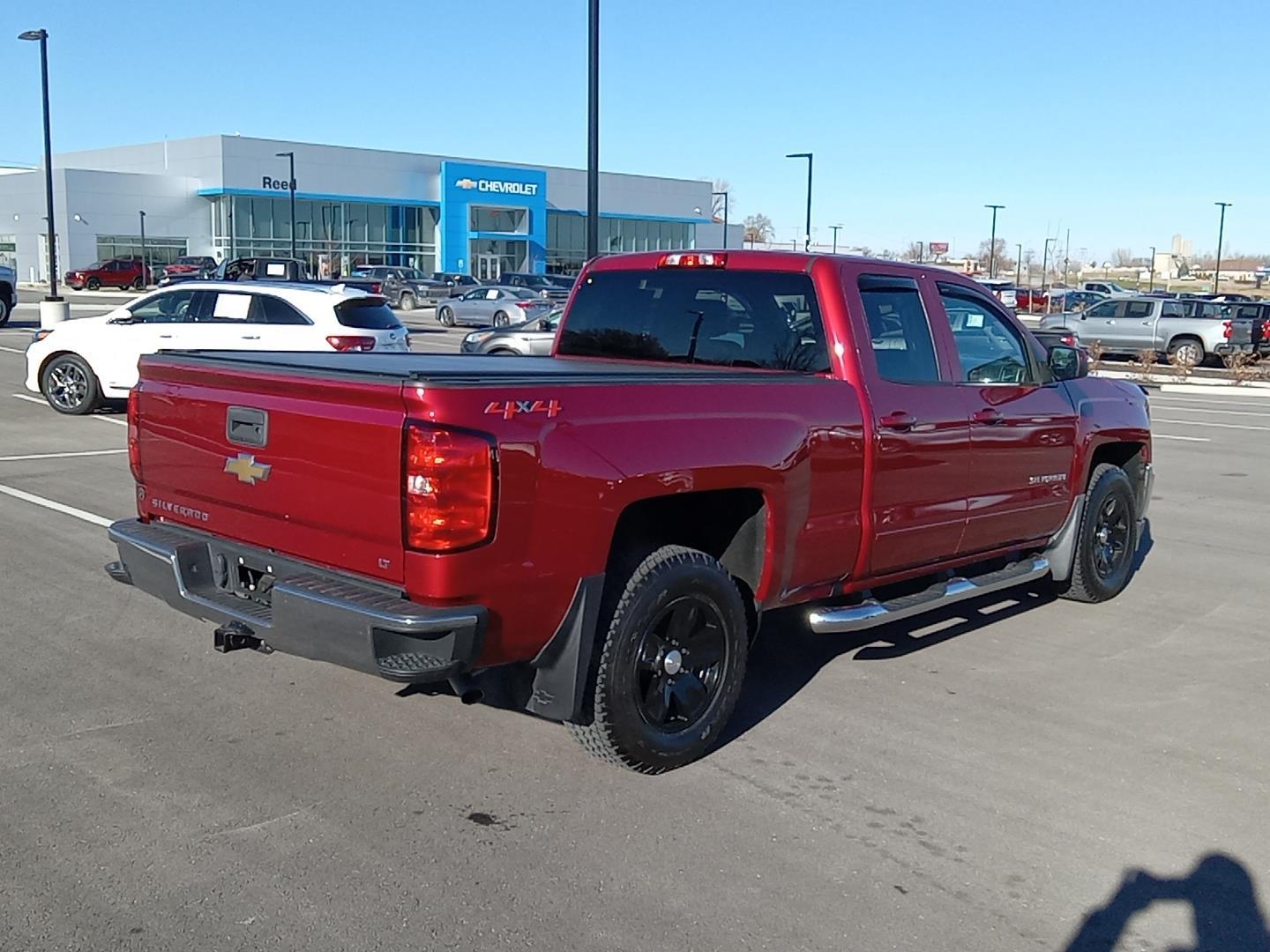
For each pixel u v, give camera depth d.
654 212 83.00
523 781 4.65
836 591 5.55
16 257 71.31
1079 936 3.68
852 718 5.43
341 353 5.83
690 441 4.57
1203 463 14.05
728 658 4.92
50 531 8.46
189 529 4.95
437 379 3.98
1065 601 7.59
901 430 5.53
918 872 4.03
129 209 68.19
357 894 3.77
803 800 4.55
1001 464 6.27
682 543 5.18
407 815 4.32
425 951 3.47
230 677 5.70
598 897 3.79
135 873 3.86
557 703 4.43
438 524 3.91
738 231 89.69
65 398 14.80
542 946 3.51
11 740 4.89
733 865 4.04
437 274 61.91
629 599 4.50
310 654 4.20
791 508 5.03
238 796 4.44
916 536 5.77
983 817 4.46
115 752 4.80
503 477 4.00
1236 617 7.31
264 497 4.50
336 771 4.68
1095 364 30.08
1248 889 4.00
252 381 4.49
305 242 71.31
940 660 6.33
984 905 3.83
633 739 4.58
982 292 6.37
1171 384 26.44
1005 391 6.30
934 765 4.92
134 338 14.48
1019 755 5.06
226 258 69.06
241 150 68.12
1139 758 5.07
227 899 3.71
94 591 7.04
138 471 5.20
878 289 5.64
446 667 4.03
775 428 4.91
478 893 3.80
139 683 5.58
